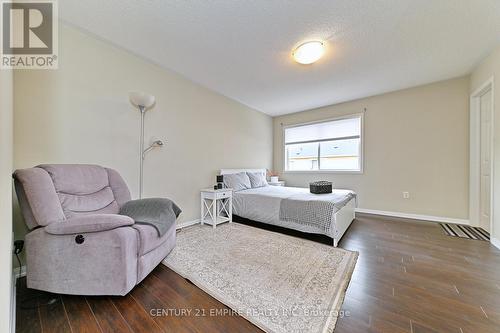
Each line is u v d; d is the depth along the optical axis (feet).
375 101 12.55
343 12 5.82
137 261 4.83
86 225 4.25
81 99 6.70
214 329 3.71
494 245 7.47
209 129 11.49
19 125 5.55
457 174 10.30
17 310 4.16
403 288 4.91
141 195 8.31
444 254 6.79
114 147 7.53
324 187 10.42
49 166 5.30
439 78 10.28
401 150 11.75
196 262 6.26
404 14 5.87
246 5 5.58
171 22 6.25
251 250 7.15
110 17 6.05
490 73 7.90
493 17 5.95
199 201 10.80
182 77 9.96
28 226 4.56
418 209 11.30
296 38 7.04
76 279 4.35
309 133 15.60
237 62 8.65
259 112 15.84
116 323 3.84
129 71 7.96
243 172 12.95
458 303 4.34
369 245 7.62
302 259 6.46
